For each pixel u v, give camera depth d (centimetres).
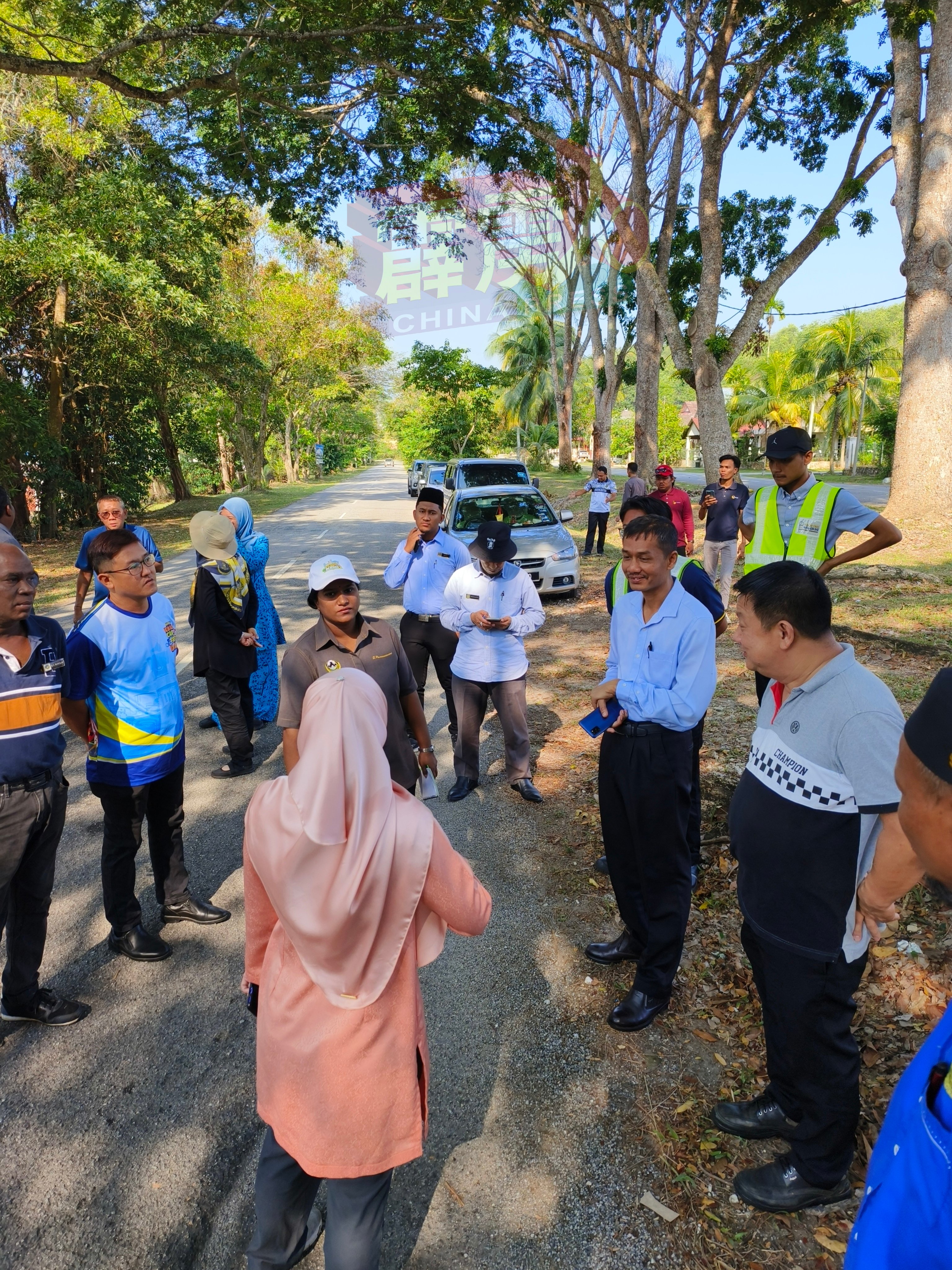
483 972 344
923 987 300
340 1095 170
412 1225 231
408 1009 177
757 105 1491
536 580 1048
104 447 2439
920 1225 100
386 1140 174
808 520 405
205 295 2102
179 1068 294
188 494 3225
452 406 3922
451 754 595
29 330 1964
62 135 1633
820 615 204
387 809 169
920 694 554
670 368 6506
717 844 418
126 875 348
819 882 207
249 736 566
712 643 289
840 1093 216
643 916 330
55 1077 289
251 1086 285
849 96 1434
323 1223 226
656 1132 260
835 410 4509
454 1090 281
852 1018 247
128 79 1106
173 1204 240
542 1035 306
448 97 1043
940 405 1252
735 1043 296
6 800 275
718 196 1320
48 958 361
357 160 1140
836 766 200
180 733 352
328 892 161
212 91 1046
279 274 3588
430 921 184
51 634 289
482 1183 244
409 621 560
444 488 1395
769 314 1617
